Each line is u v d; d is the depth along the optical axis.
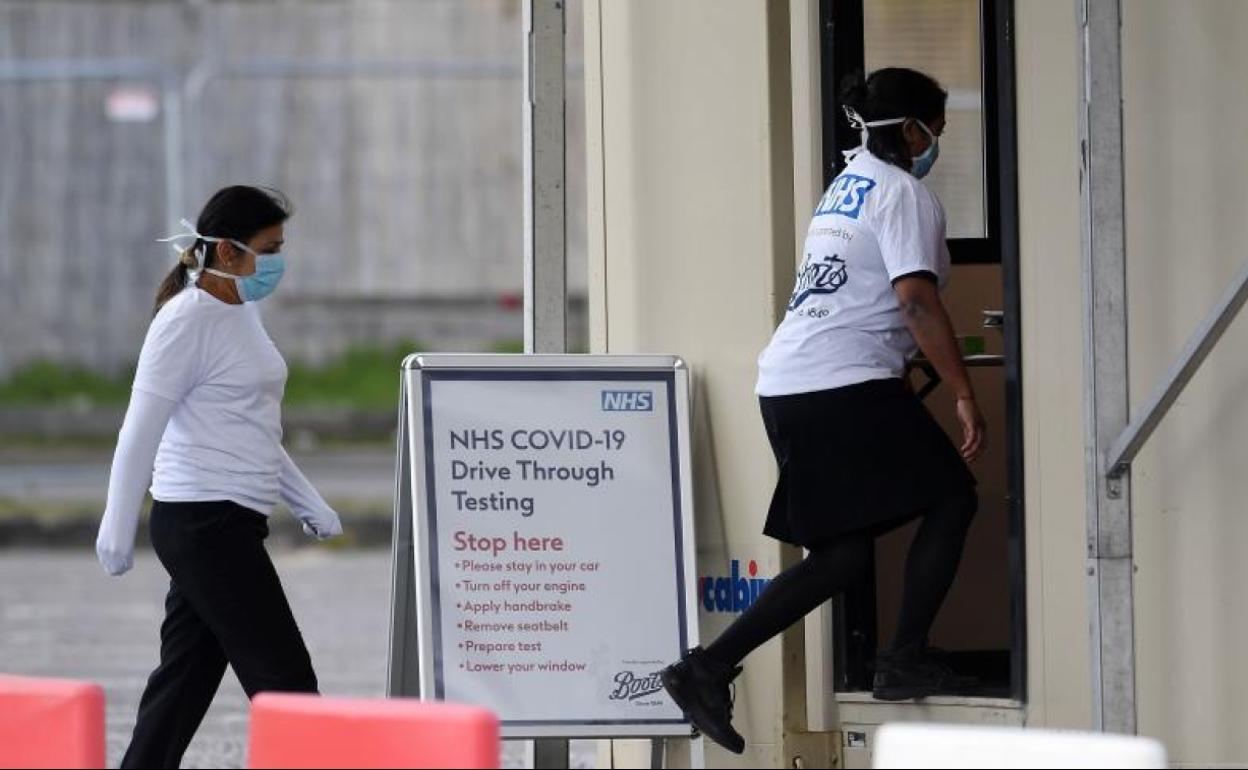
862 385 22.73
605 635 24.47
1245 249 24.25
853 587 23.45
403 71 84.25
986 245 27.19
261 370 23.33
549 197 26.05
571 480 24.66
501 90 87.56
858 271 22.92
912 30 26.61
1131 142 24.53
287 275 87.06
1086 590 24.27
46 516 65.19
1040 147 24.78
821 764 25.58
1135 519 24.62
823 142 25.88
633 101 26.56
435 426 24.52
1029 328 24.94
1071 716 24.81
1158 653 24.64
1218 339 22.55
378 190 87.38
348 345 87.31
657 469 24.80
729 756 25.88
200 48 85.62
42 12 85.12
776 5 25.59
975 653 28.70
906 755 14.83
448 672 24.17
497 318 87.62
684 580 24.69
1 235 85.88
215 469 22.98
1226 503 24.42
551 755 25.98
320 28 86.19
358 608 51.03
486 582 24.38
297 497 24.44
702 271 26.12
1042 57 24.75
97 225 86.06
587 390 24.81
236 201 23.38
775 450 23.55
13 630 47.66
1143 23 24.45
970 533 28.64
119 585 55.50
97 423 83.94
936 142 23.64
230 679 41.12
